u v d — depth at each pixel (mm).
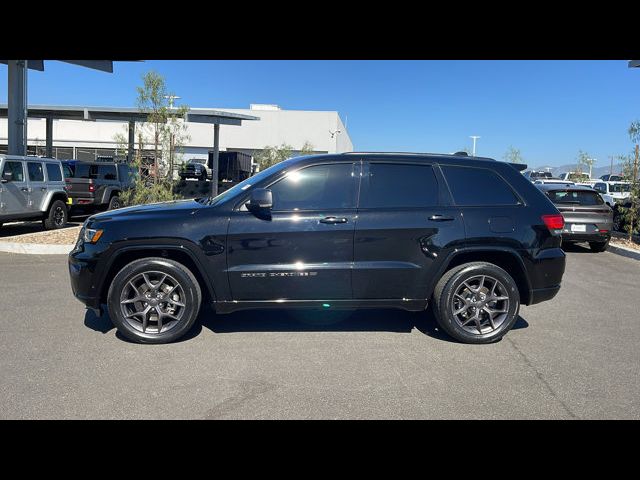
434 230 4961
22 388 3895
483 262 5090
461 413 3600
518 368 4445
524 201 5184
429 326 5633
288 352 4746
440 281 5059
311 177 5082
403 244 4949
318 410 3613
